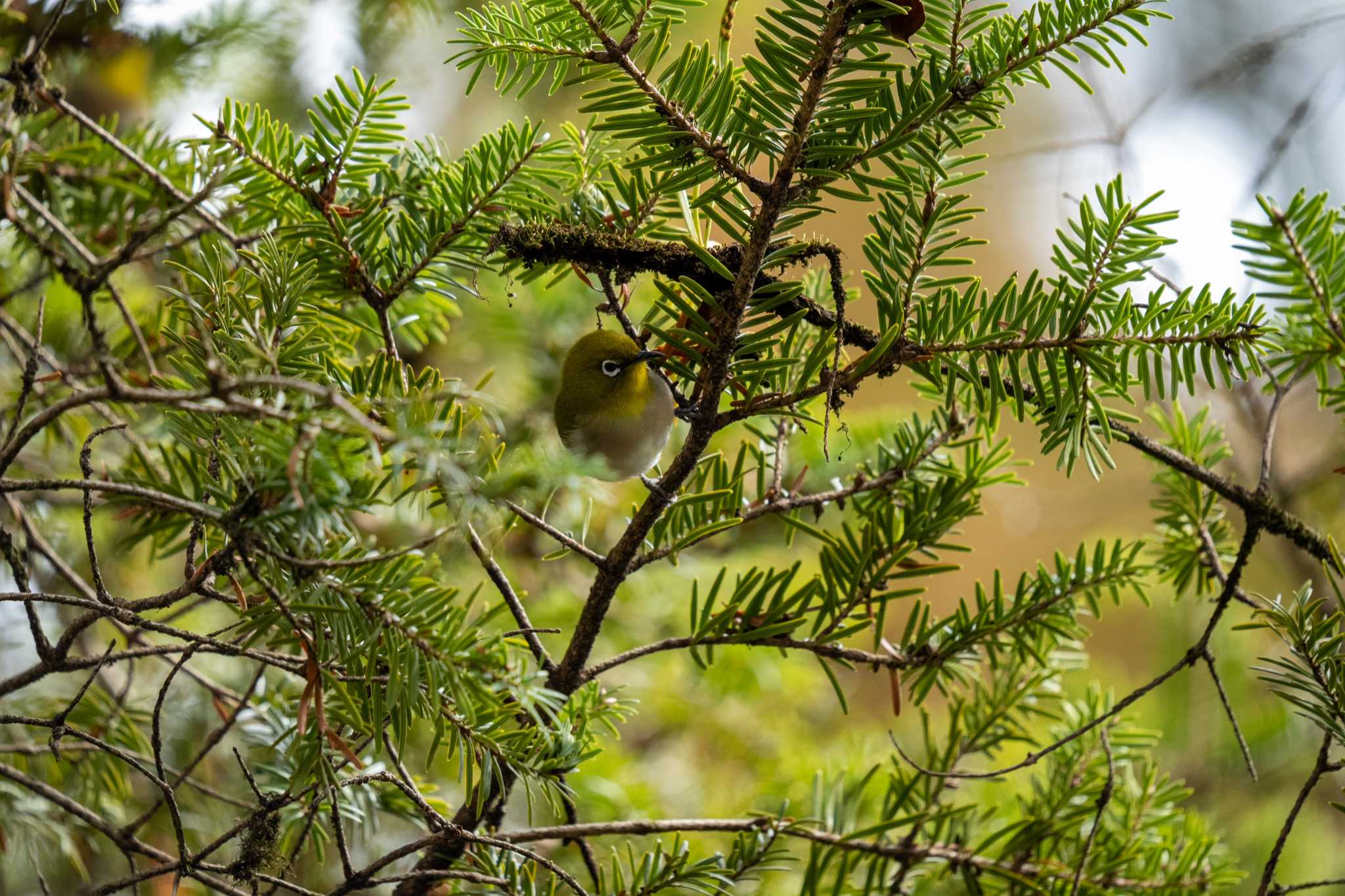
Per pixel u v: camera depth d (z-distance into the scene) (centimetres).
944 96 259
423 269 322
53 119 345
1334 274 268
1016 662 388
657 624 615
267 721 368
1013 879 348
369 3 518
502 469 217
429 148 349
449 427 262
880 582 333
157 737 256
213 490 244
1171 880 356
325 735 253
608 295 315
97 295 379
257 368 252
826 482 559
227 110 303
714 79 257
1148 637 612
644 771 583
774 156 259
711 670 603
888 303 291
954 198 287
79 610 508
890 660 333
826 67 240
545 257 301
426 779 500
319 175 315
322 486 223
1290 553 565
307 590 248
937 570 334
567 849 467
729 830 322
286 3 486
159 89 451
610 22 261
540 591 596
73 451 425
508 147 315
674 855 313
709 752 618
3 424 405
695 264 302
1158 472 385
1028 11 261
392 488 238
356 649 248
